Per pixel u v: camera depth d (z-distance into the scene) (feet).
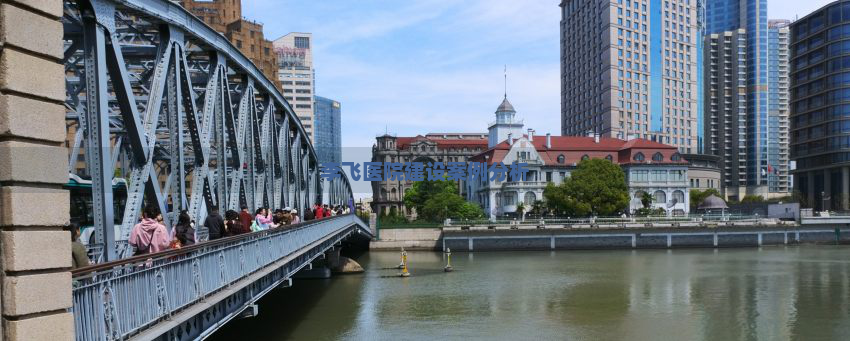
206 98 67.41
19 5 21.80
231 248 49.65
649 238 250.78
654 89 492.95
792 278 147.84
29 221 21.95
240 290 53.11
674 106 504.02
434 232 246.88
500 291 128.47
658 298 119.14
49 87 23.07
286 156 110.63
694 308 108.37
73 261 28.53
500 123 374.43
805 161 372.79
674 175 318.65
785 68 635.66
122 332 30.17
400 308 108.58
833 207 349.00
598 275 155.53
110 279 29.07
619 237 249.75
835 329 91.50
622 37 476.95
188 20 60.18
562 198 267.18
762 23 618.85
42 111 22.70
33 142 22.47
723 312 104.68
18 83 21.48
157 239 35.45
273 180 99.35
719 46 633.20
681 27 510.17
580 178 267.59
